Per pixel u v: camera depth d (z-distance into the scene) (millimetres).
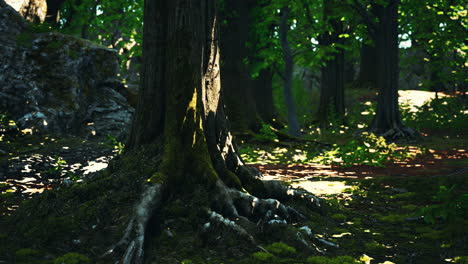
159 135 6113
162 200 5234
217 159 5934
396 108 20062
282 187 6227
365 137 17328
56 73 14164
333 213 6359
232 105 17828
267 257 4371
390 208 6848
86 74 15680
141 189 5266
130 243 4305
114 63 17391
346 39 26828
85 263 4152
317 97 36906
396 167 11297
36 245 4523
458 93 32906
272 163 12516
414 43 32000
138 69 34250
